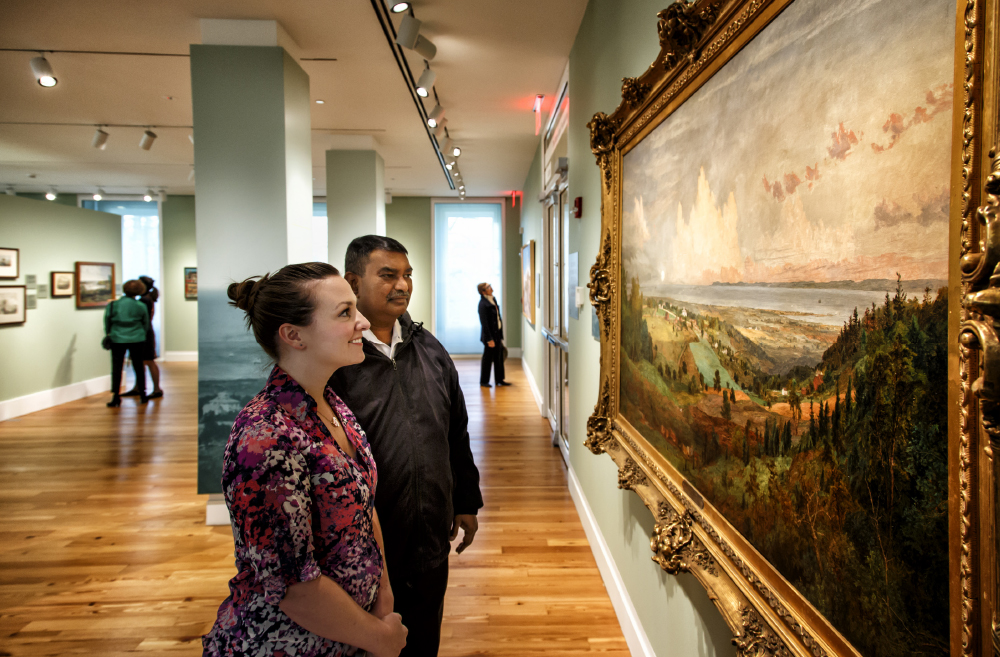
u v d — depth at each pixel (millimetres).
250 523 825
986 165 488
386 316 1524
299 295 955
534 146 6258
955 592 525
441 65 3809
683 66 1280
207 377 3217
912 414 600
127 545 2988
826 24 758
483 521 3287
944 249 555
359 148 5871
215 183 3180
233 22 3146
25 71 3916
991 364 449
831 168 749
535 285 6730
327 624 862
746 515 1014
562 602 2422
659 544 1311
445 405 1601
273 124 3180
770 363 919
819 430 784
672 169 1382
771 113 908
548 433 5301
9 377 5984
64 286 6824
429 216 10289
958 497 521
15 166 7473
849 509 715
